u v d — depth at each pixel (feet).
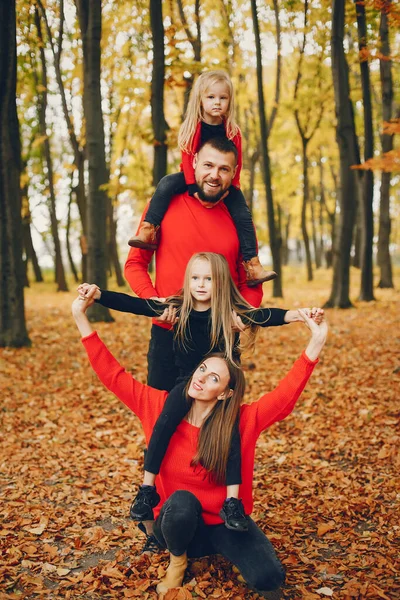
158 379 10.46
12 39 28.81
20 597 9.66
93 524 12.71
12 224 31.22
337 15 43.24
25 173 77.20
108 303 9.28
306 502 13.43
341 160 48.11
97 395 23.86
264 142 55.72
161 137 37.58
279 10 49.08
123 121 65.82
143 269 10.68
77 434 19.27
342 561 10.65
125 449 17.97
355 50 48.42
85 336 9.41
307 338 35.73
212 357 9.22
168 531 9.04
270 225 59.82
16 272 31.73
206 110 9.81
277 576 8.76
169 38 37.22
